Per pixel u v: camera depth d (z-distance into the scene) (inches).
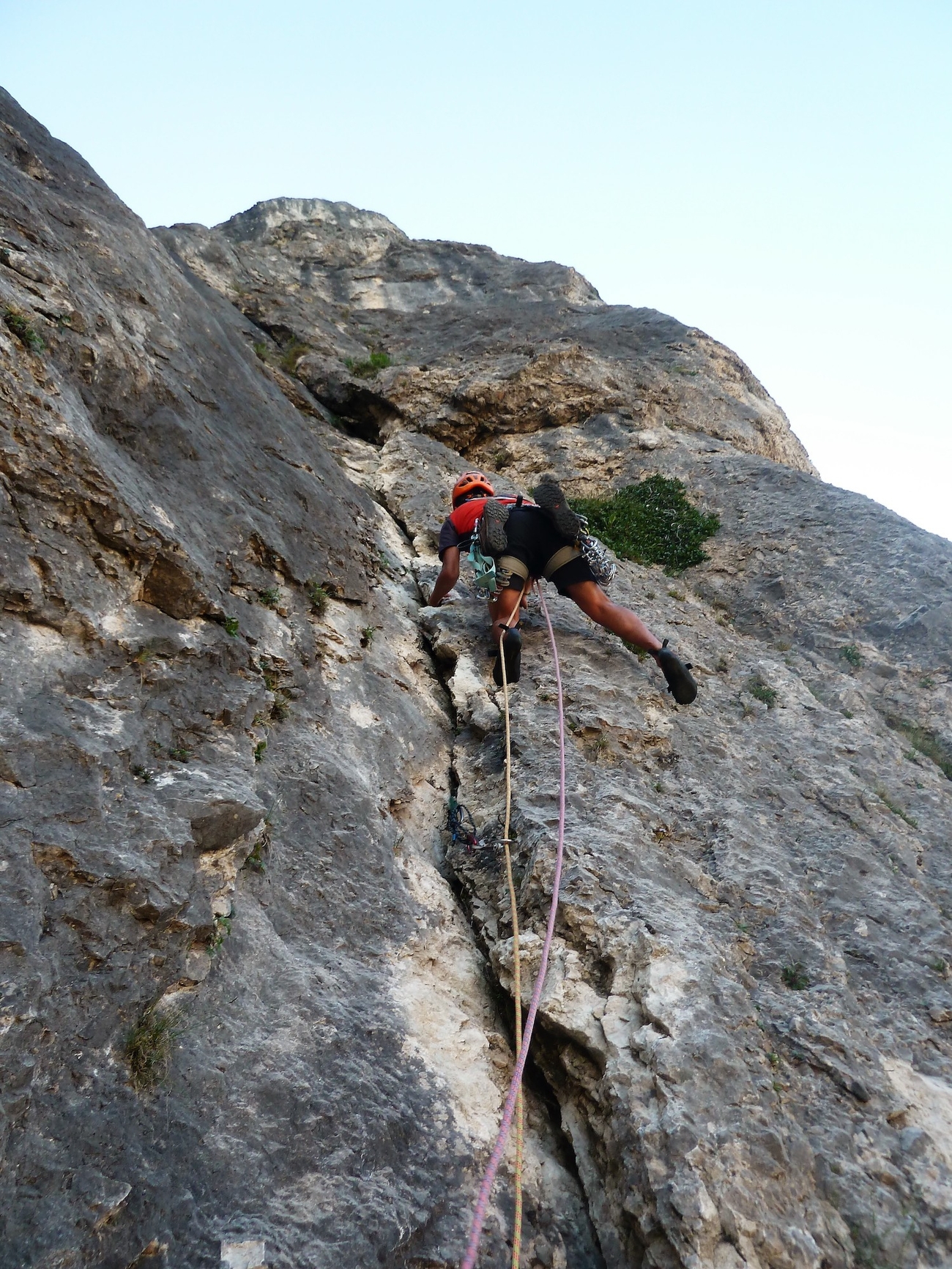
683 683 205.3
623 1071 127.8
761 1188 116.4
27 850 110.9
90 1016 107.7
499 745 199.0
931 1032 151.2
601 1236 118.8
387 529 283.6
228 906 133.0
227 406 238.5
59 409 155.1
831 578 315.9
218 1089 114.3
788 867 179.6
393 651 225.3
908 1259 114.3
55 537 144.4
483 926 162.1
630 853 165.2
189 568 161.9
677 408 442.9
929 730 261.0
